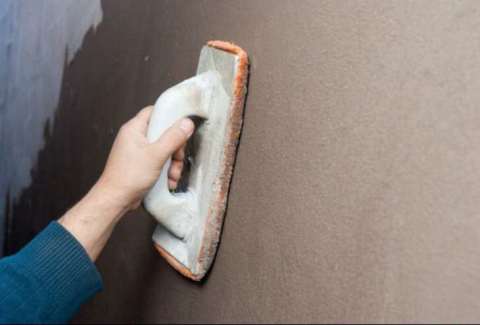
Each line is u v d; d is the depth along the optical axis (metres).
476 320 0.51
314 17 0.69
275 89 0.74
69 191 1.19
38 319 0.70
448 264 0.53
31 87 1.17
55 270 0.73
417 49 0.57
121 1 1.04
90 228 0.76
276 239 0.73
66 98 1.17
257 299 0.76
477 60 0.52
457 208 0.53
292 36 0.72
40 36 1.14
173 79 0.92
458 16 0.54
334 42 0.66
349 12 0.64
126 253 1.09
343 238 0.63
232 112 0.79
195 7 0.89
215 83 0.80
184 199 0.84
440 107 0.55
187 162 0.87
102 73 1.09
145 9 1.00
